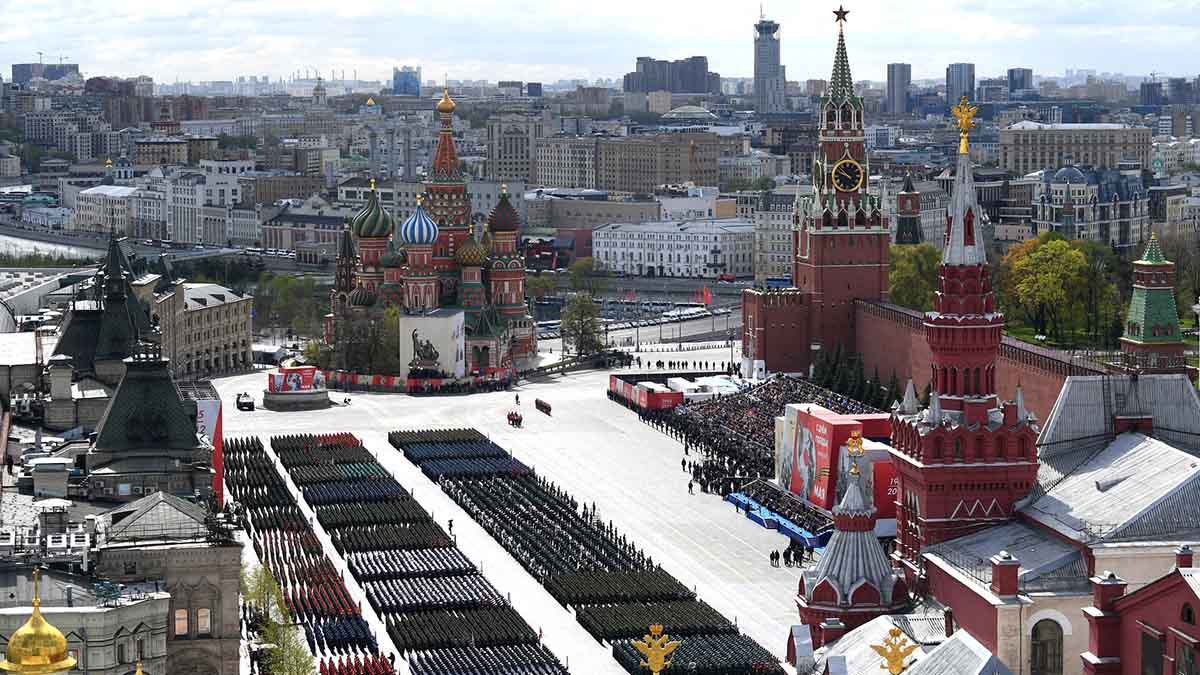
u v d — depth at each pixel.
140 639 193.00
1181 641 156.00
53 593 194.00
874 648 162.62
